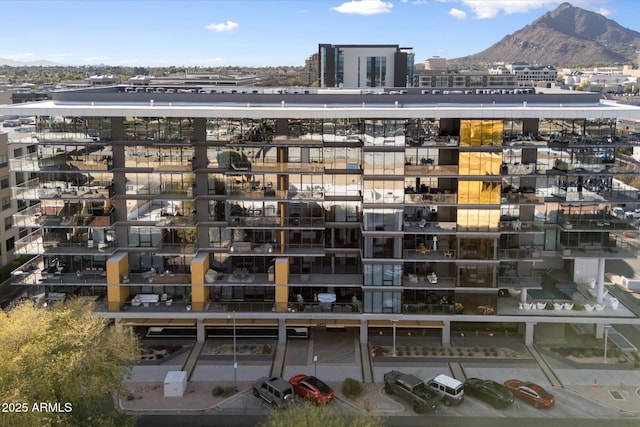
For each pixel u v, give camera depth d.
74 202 54.00
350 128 53.41
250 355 53.34
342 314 53.72
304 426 34.34
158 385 48.69
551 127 54.44
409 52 164.38
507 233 53.53
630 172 53.00
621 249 54.91
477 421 44.00
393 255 52.91
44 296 55.81
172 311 54.16
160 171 53.16
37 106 52.00
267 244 55.00
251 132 53.56
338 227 55.25
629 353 53.66
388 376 48.06
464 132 51.22
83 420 38.09
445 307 53.62
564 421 43.88
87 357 39.75
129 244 55.72
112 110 49.50
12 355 36.91
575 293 56.34
